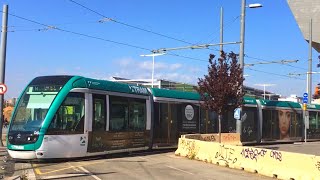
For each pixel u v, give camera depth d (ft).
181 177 46.09
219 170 54.65
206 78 82.94
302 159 47.21
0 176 42.96
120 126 66.90
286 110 119.34
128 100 69.15
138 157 66.59
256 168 53.47
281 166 49.93
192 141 68.80
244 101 95.50
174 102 81.61
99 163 56.34
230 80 82.17
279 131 115.96
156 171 50.21
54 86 57.82
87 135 59.62
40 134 55.01
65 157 57.06
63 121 56.95
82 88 59.52
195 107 87.40
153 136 75.97
